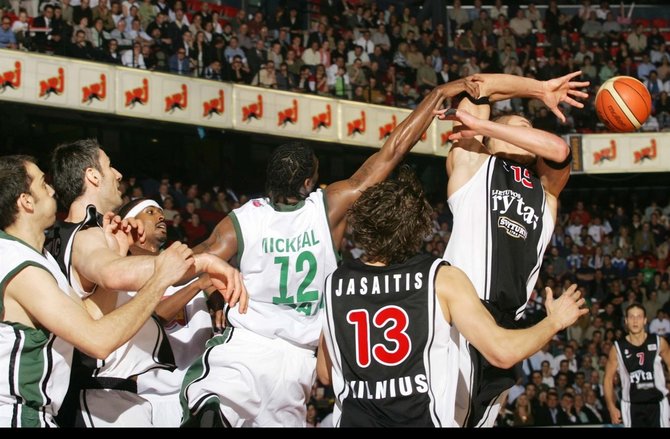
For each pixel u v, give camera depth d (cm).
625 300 1519
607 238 1730
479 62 1811
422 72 1727
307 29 1758
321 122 1570
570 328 1425
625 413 839
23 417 307
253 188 1773
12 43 1312
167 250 307
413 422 285
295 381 357
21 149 1516
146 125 1568
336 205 364
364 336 291
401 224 297
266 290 356
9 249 305
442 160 1769
